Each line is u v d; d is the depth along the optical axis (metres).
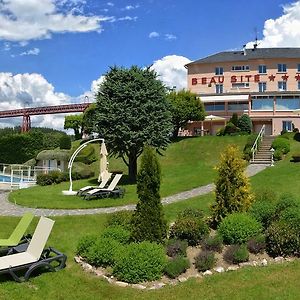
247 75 69.31
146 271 10.89
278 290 9.95
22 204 22.59
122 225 14.39
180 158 45.66
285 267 11.52
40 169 42.62
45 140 59.72
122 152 30.34
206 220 15.12
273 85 68.62
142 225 12.55
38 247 11.59
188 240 13.20
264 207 14.32
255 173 30.47
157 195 12.78
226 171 14.85
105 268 11.82
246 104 62.97
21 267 10.93
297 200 15.26
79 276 11.29
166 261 11.41
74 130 77.06
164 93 30.45
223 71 70.25
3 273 10.77
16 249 12.53
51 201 22.92
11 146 55.78
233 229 13.03
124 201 22.28
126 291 10.38
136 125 29.03
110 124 29.25
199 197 22.36
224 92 68.19
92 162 46.28
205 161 43.88
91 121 32.09
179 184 27.17
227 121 61.00
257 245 12.48
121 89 29.20
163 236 12.83
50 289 10.43
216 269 11.57
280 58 68.31
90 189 25.38
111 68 30.41
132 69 30.25
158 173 12.83
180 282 10.85
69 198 23.84
